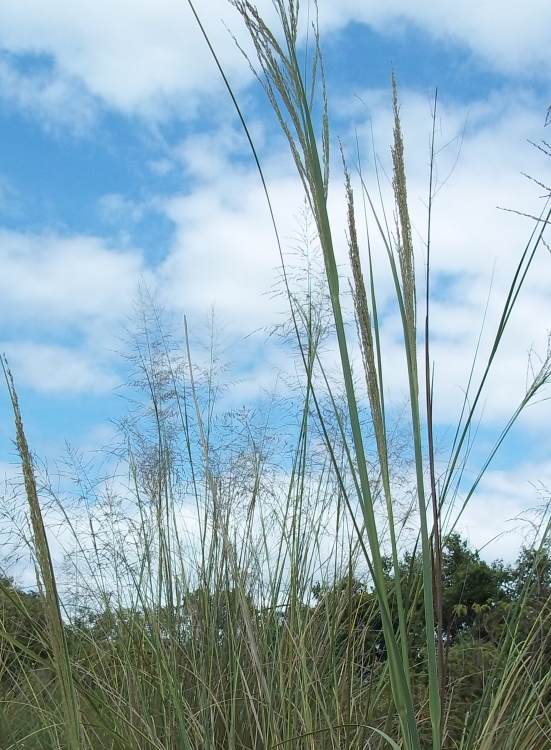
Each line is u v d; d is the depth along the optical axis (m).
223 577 3.31
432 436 1.53
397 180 1.52
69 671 1.48
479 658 3.32
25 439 1.39
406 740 1.42
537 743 2.32
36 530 1.41
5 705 3.10
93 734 2.77
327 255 1.46
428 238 1.59
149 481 3.62
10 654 3.42
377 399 1.47
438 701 1.42
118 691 3.09
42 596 1.45
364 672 3.19
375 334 1.55
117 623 3.41
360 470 1.42
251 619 3.13
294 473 3.23
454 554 3.51
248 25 1.44
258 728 2.57
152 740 2.66
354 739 2.65
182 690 3.03
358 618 3.38
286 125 1.49
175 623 3.26
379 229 1.61
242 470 3.58
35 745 2.97
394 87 1.53
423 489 1.45
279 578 3.29
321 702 2.73
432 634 1.43
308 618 3.13
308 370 1.69
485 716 2.50
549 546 2.62
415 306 1.54
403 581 2.95
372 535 1.42
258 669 2.59
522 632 2.71
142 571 3.44
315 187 1.46
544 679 2.43
